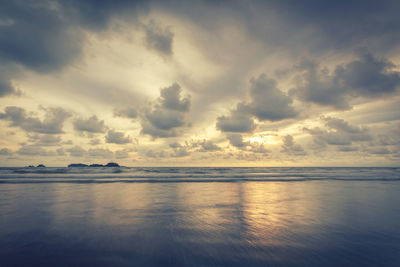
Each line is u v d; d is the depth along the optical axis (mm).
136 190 15164
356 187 17594
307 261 4273
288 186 18297
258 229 6445
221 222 7234
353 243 5297
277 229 6461
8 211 8547
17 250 4805
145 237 5719
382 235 5910
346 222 7250
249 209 9266
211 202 10844
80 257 4457
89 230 6285
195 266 4039
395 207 9742
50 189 15242
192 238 5660
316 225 6879
